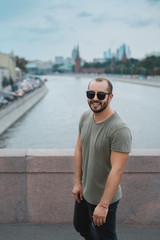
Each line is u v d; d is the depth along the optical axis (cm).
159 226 309
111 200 211
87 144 216
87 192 217
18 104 4966
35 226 308
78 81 19112
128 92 9656
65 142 3406
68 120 4738
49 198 312
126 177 307
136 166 304
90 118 219
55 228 304
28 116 5038
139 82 14725
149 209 311
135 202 310
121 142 196
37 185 311
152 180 307
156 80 12912
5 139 3447
